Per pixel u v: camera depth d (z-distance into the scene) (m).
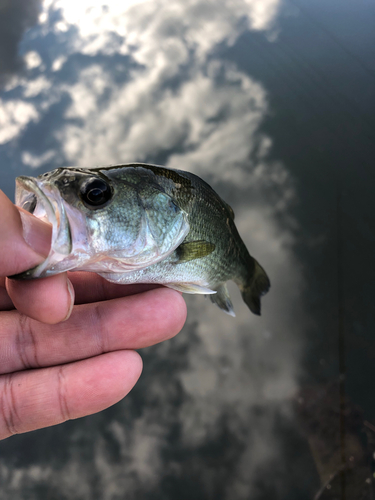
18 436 0.29
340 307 0.33
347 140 0.39
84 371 0.12
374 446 0.25
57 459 0.28
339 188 0.37
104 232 0.10
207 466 0.28
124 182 0.11
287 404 0.29
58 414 0.12
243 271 0.16
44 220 0.10
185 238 0.12
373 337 0.31
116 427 0.30
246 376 0.32
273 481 0.26
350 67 0.43
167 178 0.12
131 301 0.12
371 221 0.35
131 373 0.12
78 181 0.10
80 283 0.14
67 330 0.12
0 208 0.09
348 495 0.24
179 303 0.13
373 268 0.33
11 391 0.11
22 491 0.27
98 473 0.28
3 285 0.12
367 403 0.28
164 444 0.29
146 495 0.27
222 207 0.14
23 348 0.12
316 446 0.26
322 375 0.30
